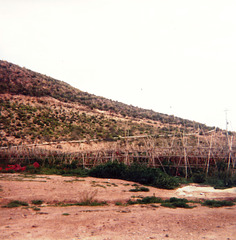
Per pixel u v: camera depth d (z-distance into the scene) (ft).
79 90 433.07
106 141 175.73
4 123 183.32
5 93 263.70
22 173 77.77
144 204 39.83
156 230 23.35
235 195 47.98
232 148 77.46
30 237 19.67
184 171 76.02
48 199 39.63
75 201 39.63
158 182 62.23
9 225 24.00
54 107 269.03
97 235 20.94
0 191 42.57
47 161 96.17
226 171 67.67
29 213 30.45
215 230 23.81
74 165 91.45
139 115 339.98
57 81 419.54
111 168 75.25
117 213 31.65
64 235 20.76
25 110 227.40
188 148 82.43
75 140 174.29
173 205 38.83
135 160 90.02
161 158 82.58
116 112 330.34
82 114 273.54
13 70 347.97
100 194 46.39
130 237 20.48
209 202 40.81
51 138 174.91
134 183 65.26
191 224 26.37
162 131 220.43
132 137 180.65
